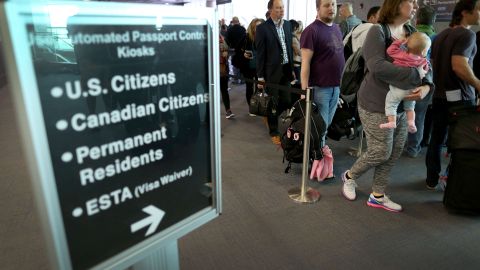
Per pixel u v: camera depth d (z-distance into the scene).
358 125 3.23
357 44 2.84
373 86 2.05
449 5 3.97
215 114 1.03
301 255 1.89
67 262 0.80
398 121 2.11
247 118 4.71
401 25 2.01
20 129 0.66
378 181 2.33
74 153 0.75
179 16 0.87
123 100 0.81
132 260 0.93
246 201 2.47
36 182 0.70
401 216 2.28
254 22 4.23
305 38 2.62
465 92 2.38
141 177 0.91
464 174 2.19
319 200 2.49
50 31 0.66
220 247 1.95
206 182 1.09
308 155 2.42
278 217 2.26
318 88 2.73
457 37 2.27
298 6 7.46
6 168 2.99
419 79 1.84
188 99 0.96
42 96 0.67
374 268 1.79
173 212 1.02
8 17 0.59
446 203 2.31
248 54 4.38
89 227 0.83
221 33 6.99
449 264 1.82
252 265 1.81
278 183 2.76
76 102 0.73
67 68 0.70
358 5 5.23
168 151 0.95
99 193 0.83
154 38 0.83
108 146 0.81
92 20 0.72
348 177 2.48
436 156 2.56
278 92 3.46
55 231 0.75
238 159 3.27
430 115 3.35
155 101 0.88
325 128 2.60
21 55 0.62
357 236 2.06
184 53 0.91
